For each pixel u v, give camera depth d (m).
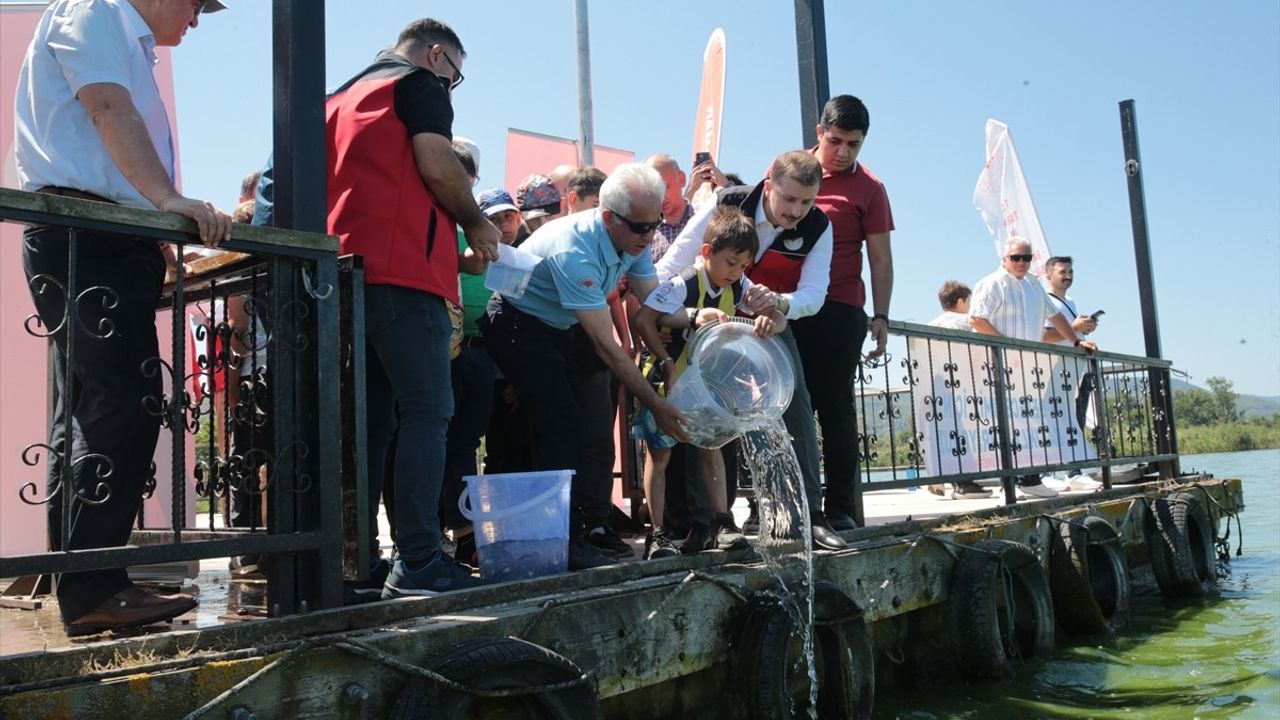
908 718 4.63
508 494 3.72
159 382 3.10
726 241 4.27
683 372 4.01
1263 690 4.86
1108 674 5.35
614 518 6.20
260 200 3.64
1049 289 9.78
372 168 3.39
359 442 3.26
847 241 5.17
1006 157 10.12
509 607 3.26
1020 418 7.19
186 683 2.44
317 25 3.22
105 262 2.99
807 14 5.70
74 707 2.29
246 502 4.12
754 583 4.08
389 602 3.04
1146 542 7.70
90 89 2.91
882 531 5.21
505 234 4.77
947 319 9.43
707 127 6.93
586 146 7.66
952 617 5.26
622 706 3.74
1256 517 13.34
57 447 3.03
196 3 3.36
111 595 2.90
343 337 3.32
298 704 2.60
